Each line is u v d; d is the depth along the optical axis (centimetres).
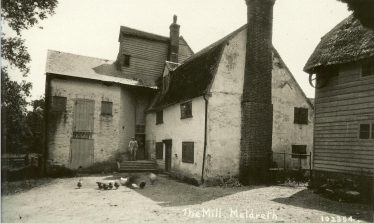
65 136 2242
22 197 1372
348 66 1345
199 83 1842
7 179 1942
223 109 1734
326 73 1449
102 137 2356
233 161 1733
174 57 2773
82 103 2316
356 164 1270
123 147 2445
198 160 1750
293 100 2003
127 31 2666
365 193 1219
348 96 1334
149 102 2641
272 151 1877
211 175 1673
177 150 2022
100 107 2372
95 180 1909
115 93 2438
